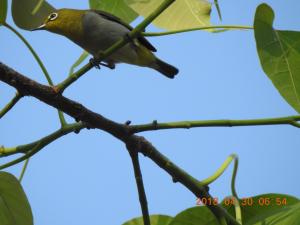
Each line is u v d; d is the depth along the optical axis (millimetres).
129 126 6047
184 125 5832
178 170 5930
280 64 5328
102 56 5973
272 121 5535
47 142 6105
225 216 5734
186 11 7547
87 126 6199
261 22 5371
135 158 6047
